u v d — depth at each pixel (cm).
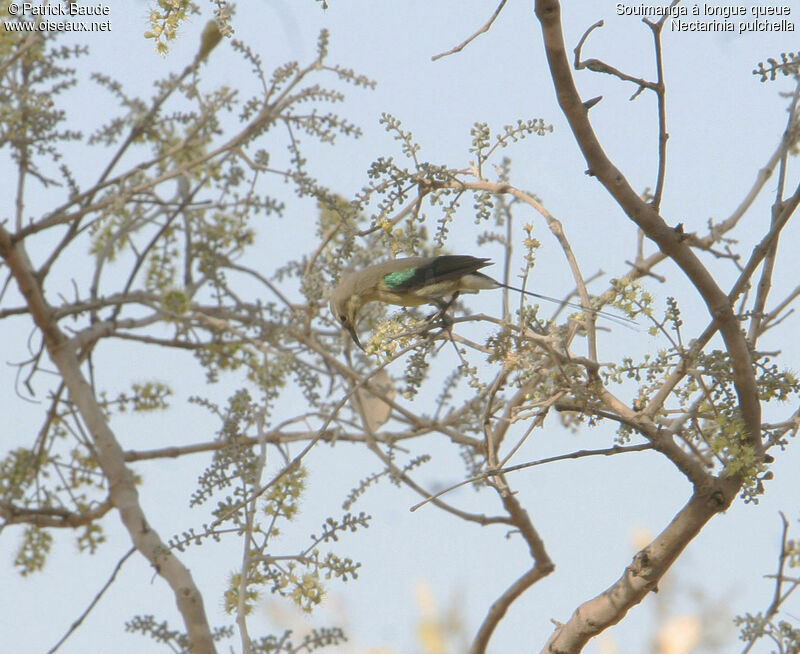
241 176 1449
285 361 1263
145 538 1071
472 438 1338
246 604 886
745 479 866
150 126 1314
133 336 1354
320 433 866
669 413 912
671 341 856
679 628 711
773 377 874
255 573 886
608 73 829
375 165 927
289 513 916
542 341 857
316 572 880
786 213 876
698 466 877
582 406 869
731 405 886
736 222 1191
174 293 1267
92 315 1321
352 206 941
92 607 984
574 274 892
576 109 823
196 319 1292
